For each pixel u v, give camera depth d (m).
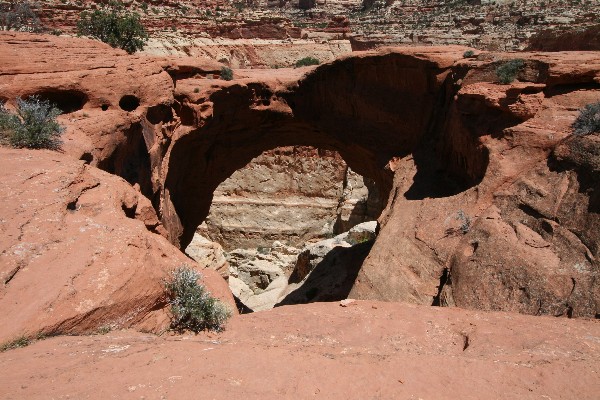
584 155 12.82
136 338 7.06
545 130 14.59
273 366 6.29
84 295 7.15
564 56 17.42
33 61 16.12
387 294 14.63
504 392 6.18
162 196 22.02
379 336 8.77
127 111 18.69
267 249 43.25
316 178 45.69
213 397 5.32
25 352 6.02
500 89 17.03
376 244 17.03
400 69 23.67
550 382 6.43
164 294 8.38
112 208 9.77
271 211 45.38
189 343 7.07
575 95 15.14
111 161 16.06
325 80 27.58
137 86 19.25
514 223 13.25
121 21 29.23
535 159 14.37
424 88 22.97
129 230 9.01
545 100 15.68
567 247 11.64
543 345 7.95
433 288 13.95
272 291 32.16
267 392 5.60
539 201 13.17
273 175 45.62
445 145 20.44
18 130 11.82
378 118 25.58
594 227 11.38
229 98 26.23
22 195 8.89
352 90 26.25
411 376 6.37
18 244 7.66
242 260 39.44
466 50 23.41
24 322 6.44
